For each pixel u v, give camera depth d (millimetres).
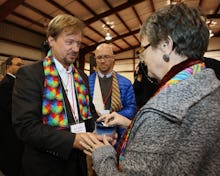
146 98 2215
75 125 1168
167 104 597
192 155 567
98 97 2301
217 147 600
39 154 1108
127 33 11195
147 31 704
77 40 1173
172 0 7133
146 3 8422
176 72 675
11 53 7410
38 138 1021
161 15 687
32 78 1101
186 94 608
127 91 2312
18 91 1082
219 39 12750
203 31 669
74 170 1146
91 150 849
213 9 9945
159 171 563
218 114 601
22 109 1047
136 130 641
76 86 1292
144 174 564
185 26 654
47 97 1121
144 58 750
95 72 2477
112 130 1030
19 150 1940
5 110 1916
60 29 1132
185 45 661
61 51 1173
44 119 1099
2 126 1911
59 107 1145
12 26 7355
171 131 580
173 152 574
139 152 585
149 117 607
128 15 9094
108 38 9711
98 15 8195
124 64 14266
